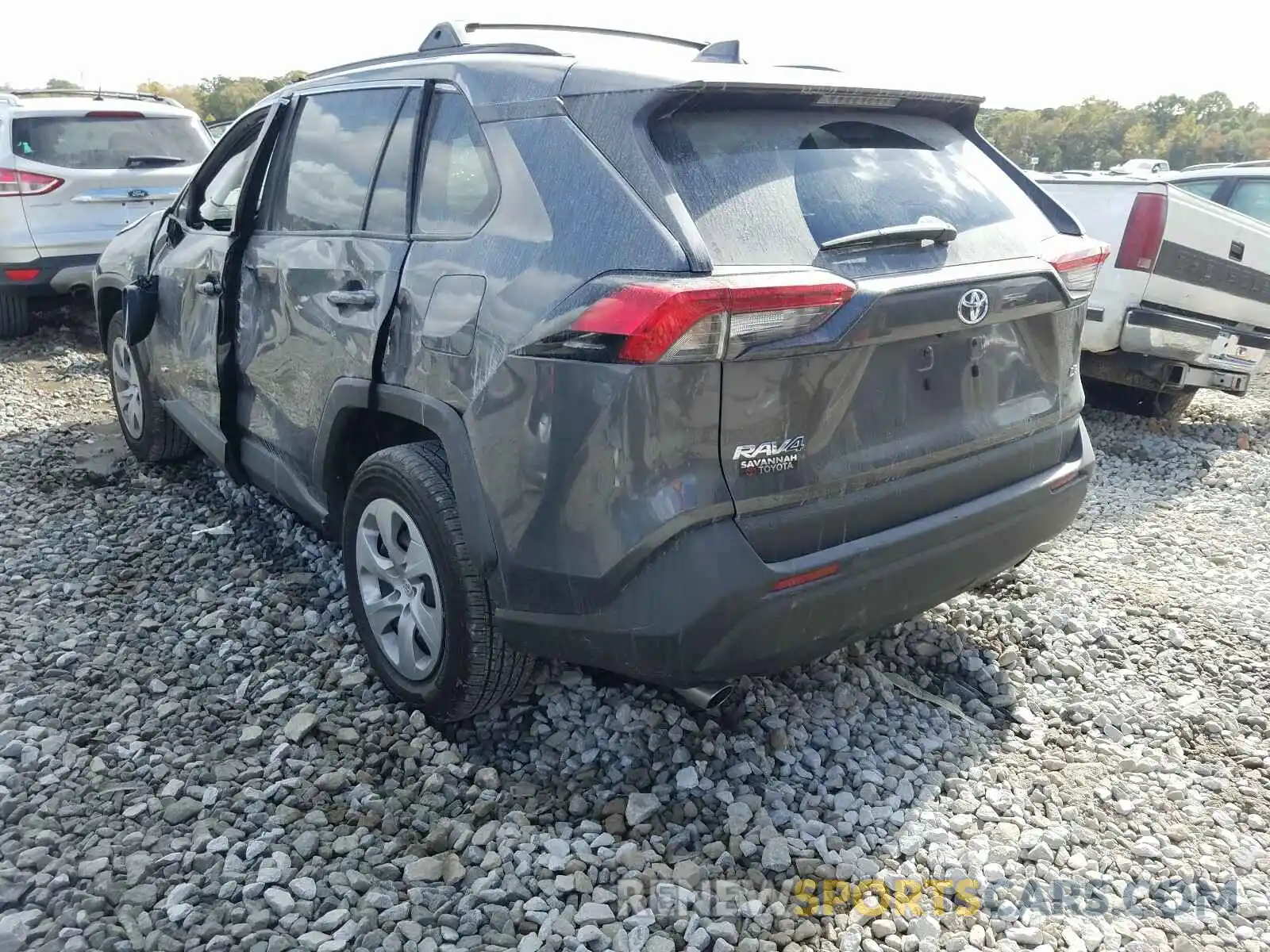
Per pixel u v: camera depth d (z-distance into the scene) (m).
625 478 2.34
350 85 3.52
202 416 4.44
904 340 2.57
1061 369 3.15
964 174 3.05
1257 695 3.46
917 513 2.72
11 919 2.28
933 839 2.67
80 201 8.11
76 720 3.06
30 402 6.72
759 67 2.79
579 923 2.35
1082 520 5.23
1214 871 2.60
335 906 2.38
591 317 2.34
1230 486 5.86
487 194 2.79
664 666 2.44
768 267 2.38
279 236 3.68
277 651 3.49
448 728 3.05
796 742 3.05
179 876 2.44
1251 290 6.78
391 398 2.97
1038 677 3.53
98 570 4.08
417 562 2.95
